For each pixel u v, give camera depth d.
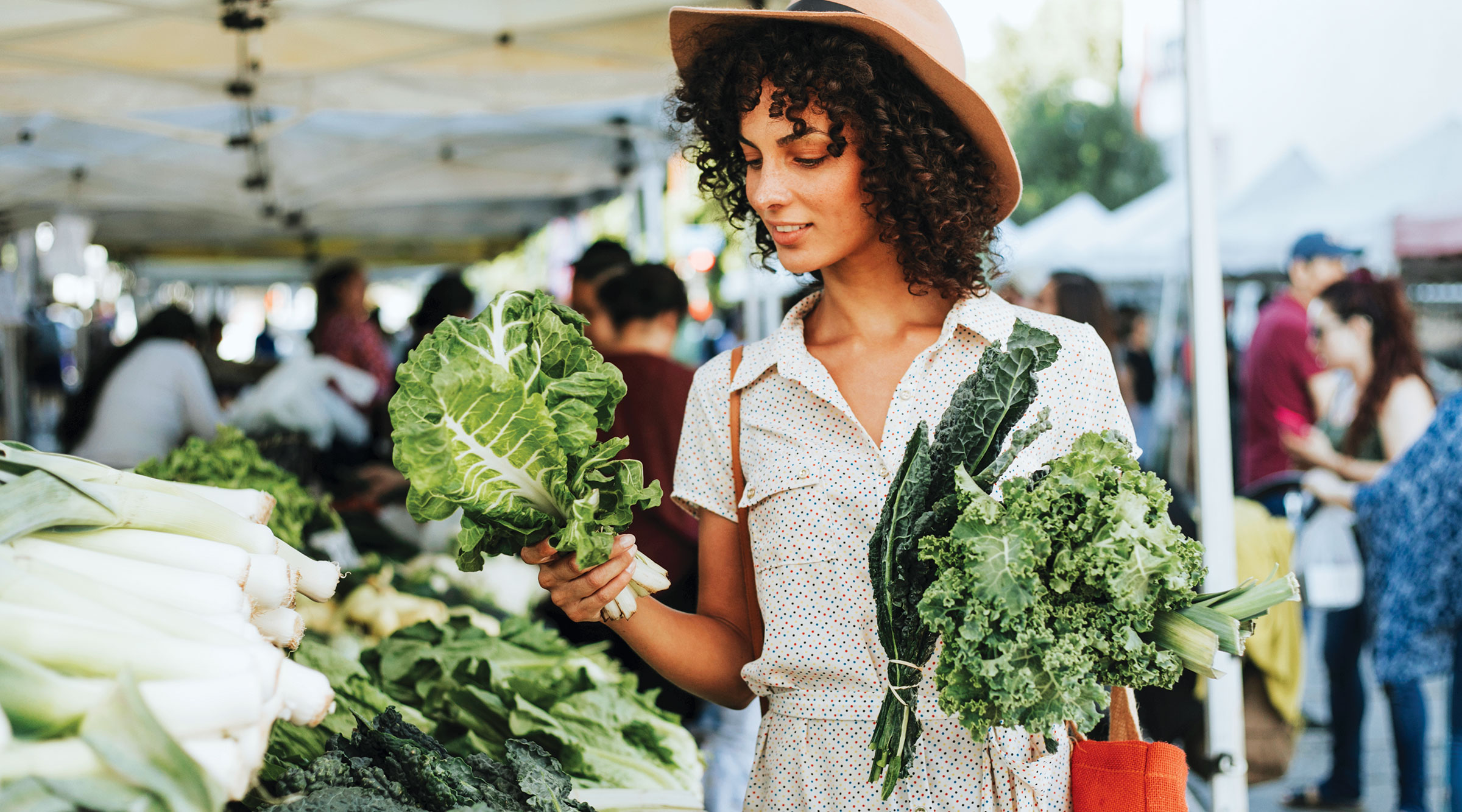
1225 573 2.43
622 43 3.88
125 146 5.87
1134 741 1.26
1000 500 1.26
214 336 11.66
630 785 1.92
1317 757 4.75
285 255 10.85
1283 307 4.93
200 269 12.55
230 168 6.25
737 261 10.93
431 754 1.20
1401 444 4.68
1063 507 1.05
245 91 4.06
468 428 1.06
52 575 0.90
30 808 0.76
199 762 0.83
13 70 3.73
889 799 1.26
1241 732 2.31
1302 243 4.85
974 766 1.25
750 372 1.40
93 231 8.76
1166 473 6.85
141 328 4.71
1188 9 2.53
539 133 5.89
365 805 1.11
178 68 3.80
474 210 8.29
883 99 1.27
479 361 1.04
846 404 1.31
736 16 1.33
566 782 1.28
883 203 1.30
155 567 0.96
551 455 1.10
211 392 4.78
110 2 3.52
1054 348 1.17
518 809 1.20
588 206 7.80
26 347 9.02
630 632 1.38
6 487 0.96
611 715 2.05
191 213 8.11
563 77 4.12
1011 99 19.67
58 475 0.99
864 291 1.39
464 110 4.16
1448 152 5.84
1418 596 3.98
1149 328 8.05
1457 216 5.74
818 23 1.29
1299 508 4.66
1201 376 2.46
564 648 2.33
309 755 1.47
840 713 1.29
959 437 1.15
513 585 3.50
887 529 1.16
